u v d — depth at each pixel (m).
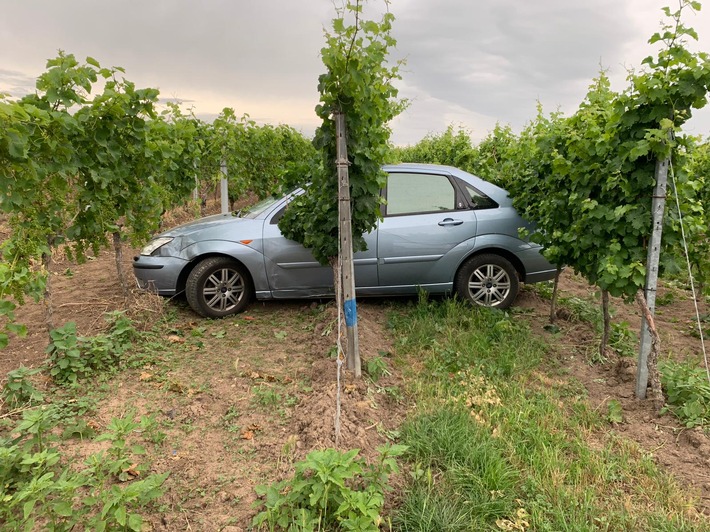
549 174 5.07
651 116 3.59
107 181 4.42
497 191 5.79
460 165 10.09
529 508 2.71
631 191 3.81
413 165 5.73
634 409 3.84
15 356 4.53
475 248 5.59
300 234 5.20
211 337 5.00
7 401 3.41
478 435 3.30
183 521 2.54
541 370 4.51
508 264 5.71
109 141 4.45
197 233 5.48
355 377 4.02
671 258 3.87
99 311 5.59
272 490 2.44
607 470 3.04
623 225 3.85
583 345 5.05
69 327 4.04
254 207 6.07
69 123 3.75
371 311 5.74
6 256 3.71
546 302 6.43
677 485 2.97
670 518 2.66
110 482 2.79
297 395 3.83
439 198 5.66
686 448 3.35
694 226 3.81
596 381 4.32
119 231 5.34
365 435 3.20
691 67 3.38
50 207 4.11
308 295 5.64
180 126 7.03
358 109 3.70
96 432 3.26
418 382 4.08
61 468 2.84
